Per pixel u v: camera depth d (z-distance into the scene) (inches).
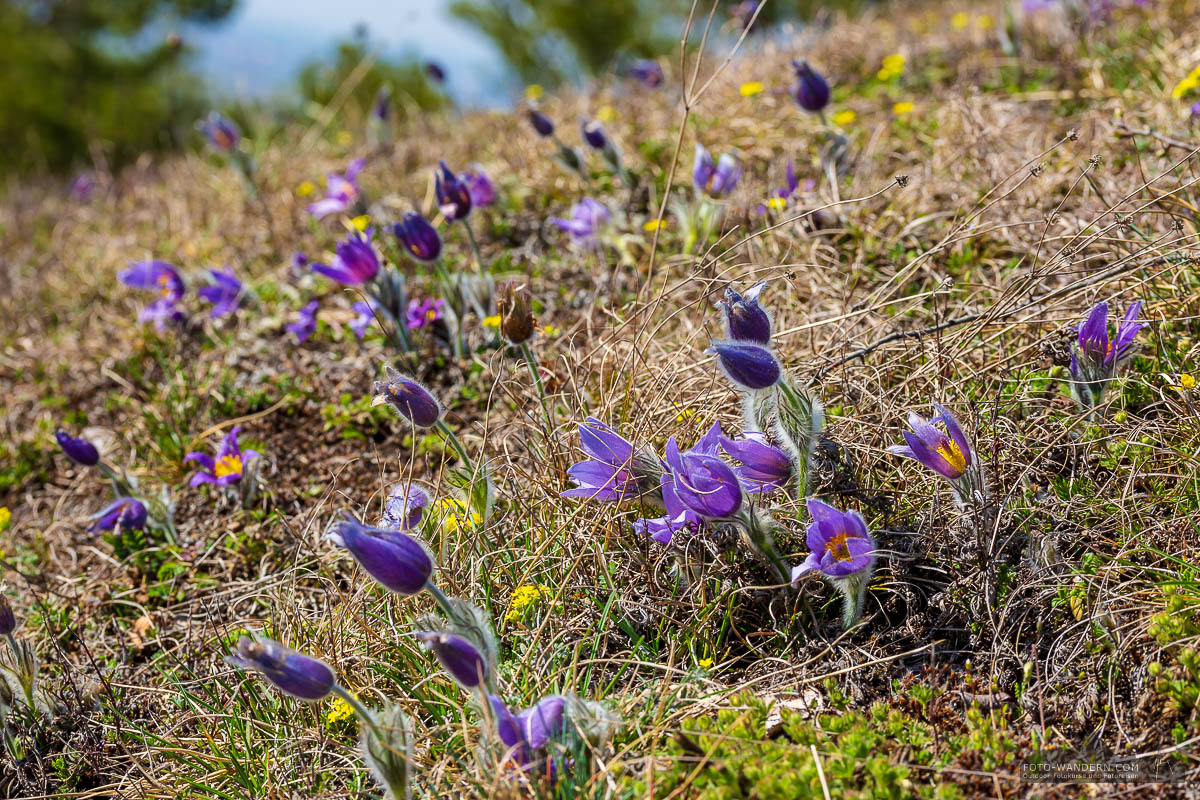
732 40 103.3
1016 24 83.5
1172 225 58.6
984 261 60.7
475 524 54.8
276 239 80.0
